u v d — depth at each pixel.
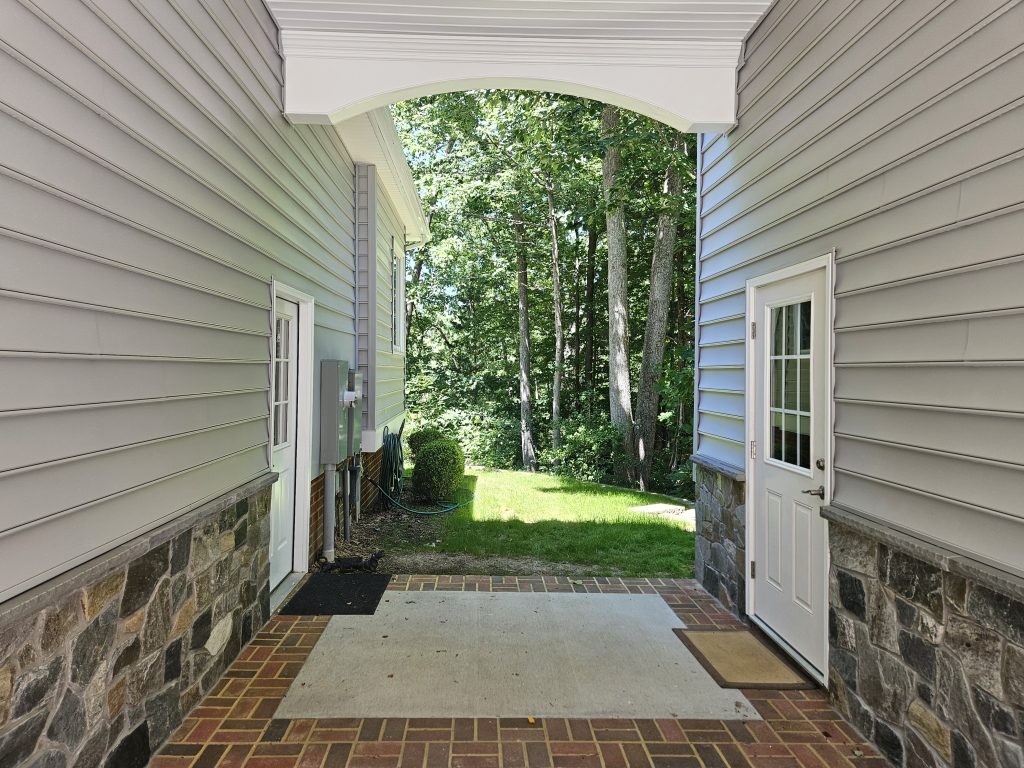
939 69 2.11
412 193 7.67
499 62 3.48
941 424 2.10
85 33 1.80
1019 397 1.79
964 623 1.99
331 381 4.77
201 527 2.70
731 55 3.58
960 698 2.00
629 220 13.66
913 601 2.24
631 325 16.31
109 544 1.96
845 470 2.67
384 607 3.89
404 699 2.76
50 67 1.65
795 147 3.07
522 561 5.06
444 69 3.47
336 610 3.82
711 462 4.18
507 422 16.50
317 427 4.76
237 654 3.14
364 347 6.29
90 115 1.83
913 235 2.23
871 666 2.48
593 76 3.53
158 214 2.23
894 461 2.36
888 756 2.36
